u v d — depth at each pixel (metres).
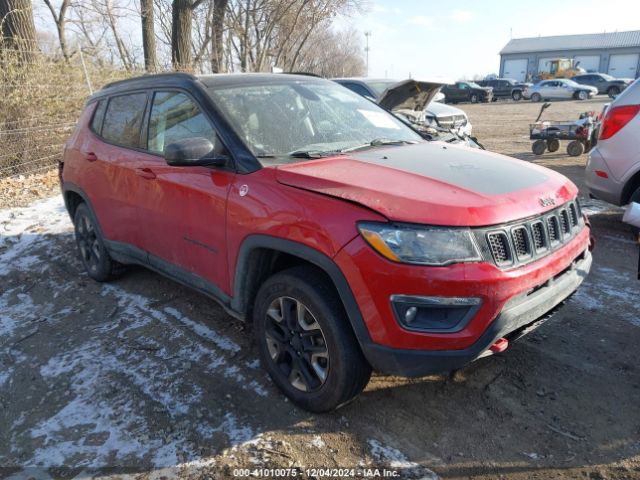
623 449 2.58
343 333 2.60
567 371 3.21
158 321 4.04
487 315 2.38
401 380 3.16
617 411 2.85
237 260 3.03
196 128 3.39
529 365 3.28
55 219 6.71
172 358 3.50
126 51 16.70
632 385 3.06
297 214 2.65
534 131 11.28
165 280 4.81
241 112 3.34
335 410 2.91
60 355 3.62
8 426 2.93
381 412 2.89
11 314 4.32
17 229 6.36
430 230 2.36
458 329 2.38
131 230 4.07
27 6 10.85
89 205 4.55
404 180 2.69
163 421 2.88
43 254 5.61
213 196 3.13
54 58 10.41
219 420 2.87
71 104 10.17
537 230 2.65
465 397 3.00
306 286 2.69
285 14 19.97
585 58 63.12
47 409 3.05
